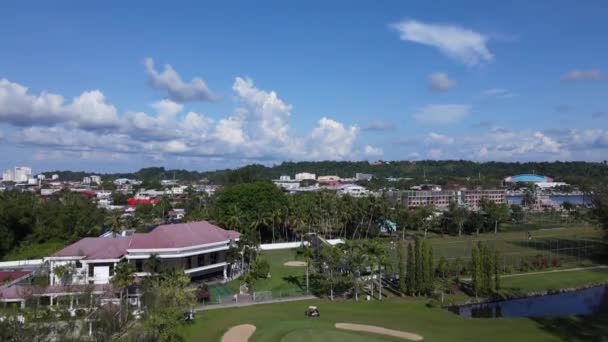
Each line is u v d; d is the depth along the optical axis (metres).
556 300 98.19
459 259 117.81
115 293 77.56
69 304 67.44
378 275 103.94
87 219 152.75
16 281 85.56
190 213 184.25
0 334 44.00
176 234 102.00
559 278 114.44
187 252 97.31
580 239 176.38
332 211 180.75
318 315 80.38
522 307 92.69
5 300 71.75
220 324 74.88
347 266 96.56
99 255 89.12
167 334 62.16
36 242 143.88
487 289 97.94
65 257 87.25
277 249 158.25
